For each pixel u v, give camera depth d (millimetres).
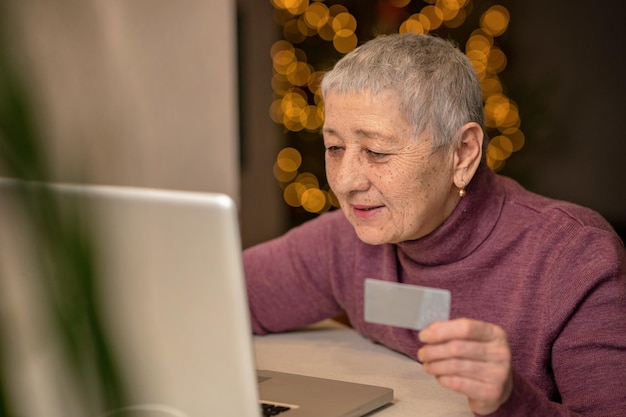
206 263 797
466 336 985
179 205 786
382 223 1358
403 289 1178
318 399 1216
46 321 633
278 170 3984
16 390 725
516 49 3844
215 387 828
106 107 1942
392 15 3768
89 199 763
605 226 1388
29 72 551
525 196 1482
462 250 1420
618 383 1195
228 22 2314
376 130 1289
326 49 3895
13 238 697
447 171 1349
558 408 1131
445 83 1313
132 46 2072
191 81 2250
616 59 3719
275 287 1714
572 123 3787
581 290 1269
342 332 1752
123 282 784
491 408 1044
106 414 619
